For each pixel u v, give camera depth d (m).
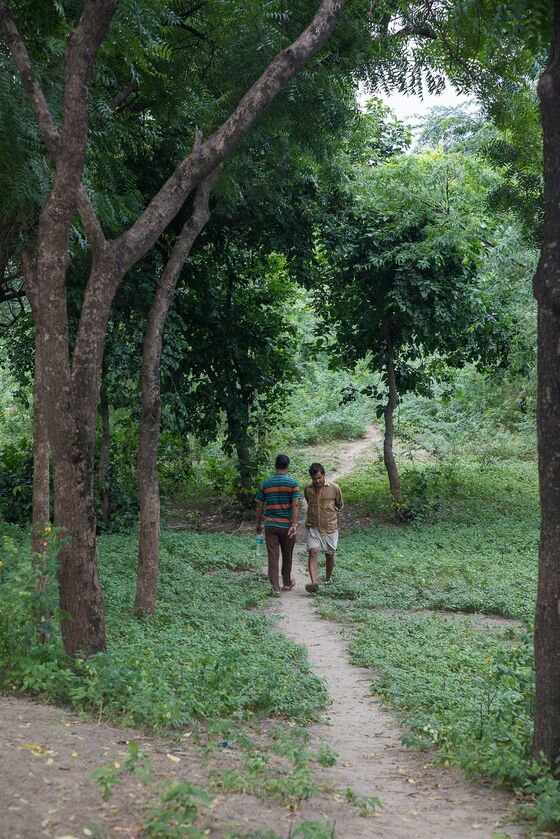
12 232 9.46
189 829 3.55
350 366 22.14
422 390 22.14
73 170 6.61
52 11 9.48
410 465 27.30
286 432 32.59
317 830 3.64
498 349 20.98
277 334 20.91
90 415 6.76
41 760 4.45
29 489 18.66
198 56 12.59
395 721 7.19
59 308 6.65
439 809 4.85
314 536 13.25
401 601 12.13
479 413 33.59
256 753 5.48
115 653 7.12
